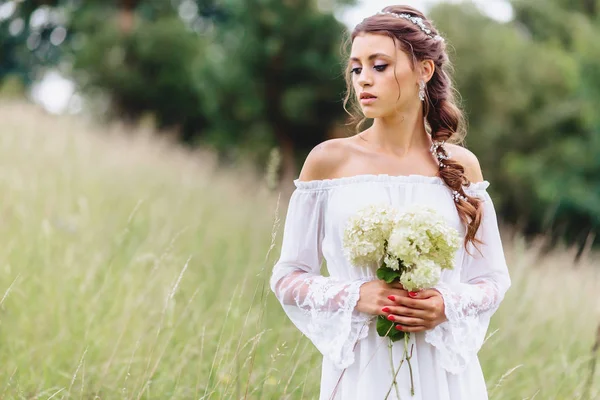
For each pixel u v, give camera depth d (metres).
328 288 2.49
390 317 2.37
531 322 4.88
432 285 2.34
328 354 2.46
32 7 27.33
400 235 2.32
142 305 4.36
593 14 23.41
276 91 16.88
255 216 7.64
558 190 18.55
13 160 7.48
